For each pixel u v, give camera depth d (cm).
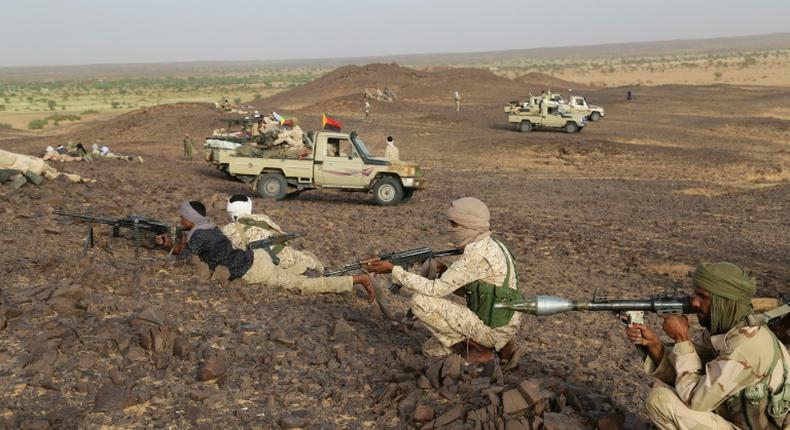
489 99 6856
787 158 3438
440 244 1259
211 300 706
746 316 365
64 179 1376
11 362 525
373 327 676
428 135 4212
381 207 1847
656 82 11194
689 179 2898
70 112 7519
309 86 8025
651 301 395
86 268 776
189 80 19100
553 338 725
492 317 527
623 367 632
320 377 532
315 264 809
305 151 1905
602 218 1789
